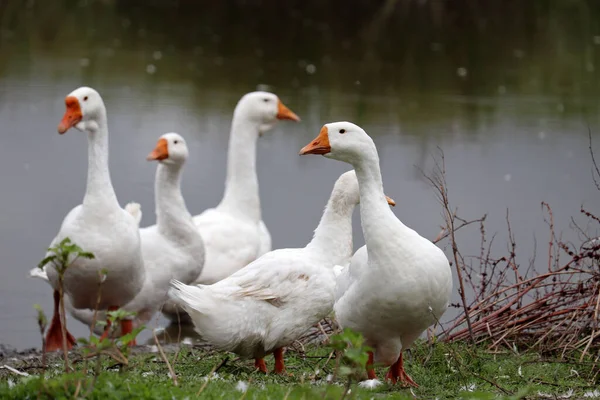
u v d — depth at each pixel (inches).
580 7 1483.8
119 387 261.0
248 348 361.4
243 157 592.4
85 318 494.9
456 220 730.2
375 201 322.3
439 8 1450.5
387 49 1342.3
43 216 721.6
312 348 420.2
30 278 600.7
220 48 1339.8
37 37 1369.3
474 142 938.1
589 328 409.4
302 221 740.7
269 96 600.1
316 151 330.3
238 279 360.2
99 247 430.9
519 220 724.7
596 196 783.7
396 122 998.4
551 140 944.9
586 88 1165.7
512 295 429.4
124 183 797.9
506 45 1358.3
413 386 337.1
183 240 508.1
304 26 1465.3
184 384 299.4
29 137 924.0
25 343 483.8
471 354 371.2
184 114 1006.4
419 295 313.7
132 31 1433.3
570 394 331.3
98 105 446.6
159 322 558.9
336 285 343.3
